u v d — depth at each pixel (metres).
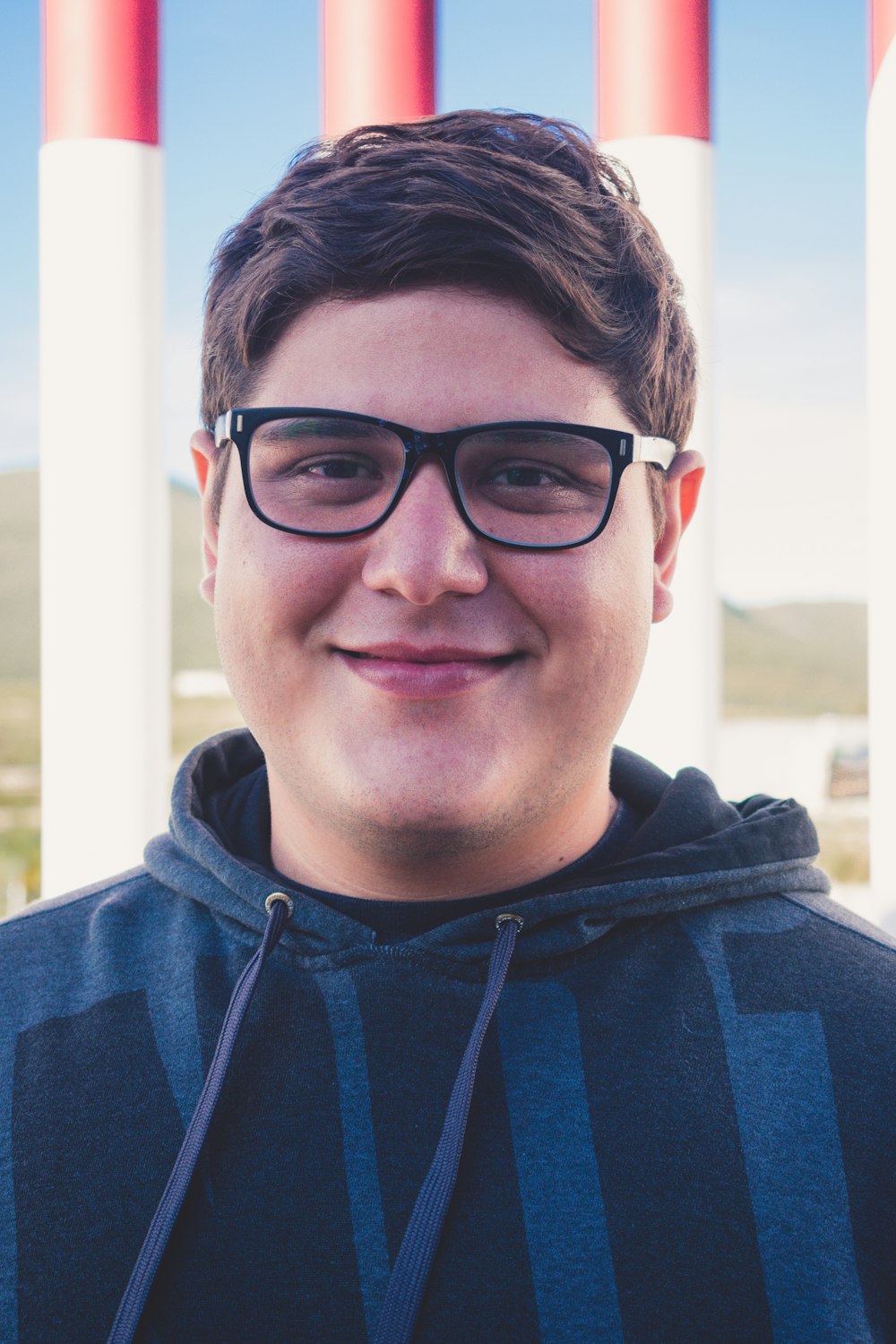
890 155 2.80
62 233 2.88
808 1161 1.20
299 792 1.30
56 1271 1.19
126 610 2.91
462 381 1.22
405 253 1.22
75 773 2.92
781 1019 1.30
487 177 1.27
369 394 1.22
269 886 1.36
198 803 1.59
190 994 1.34
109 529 2.89
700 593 2.94
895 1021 1.30
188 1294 1.16
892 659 2.81
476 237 1.22
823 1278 1.15
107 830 2.92
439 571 1.17
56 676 2.93
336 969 1.32
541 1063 1.25
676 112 2.85
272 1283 1.15
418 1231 1.14
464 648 1.21
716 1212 1.17
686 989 1.32
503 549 1.22
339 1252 1.16
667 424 1.47
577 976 1.33
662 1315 1.12
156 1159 1.23
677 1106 1.23
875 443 2.84
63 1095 1.29
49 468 2.93
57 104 2.89
